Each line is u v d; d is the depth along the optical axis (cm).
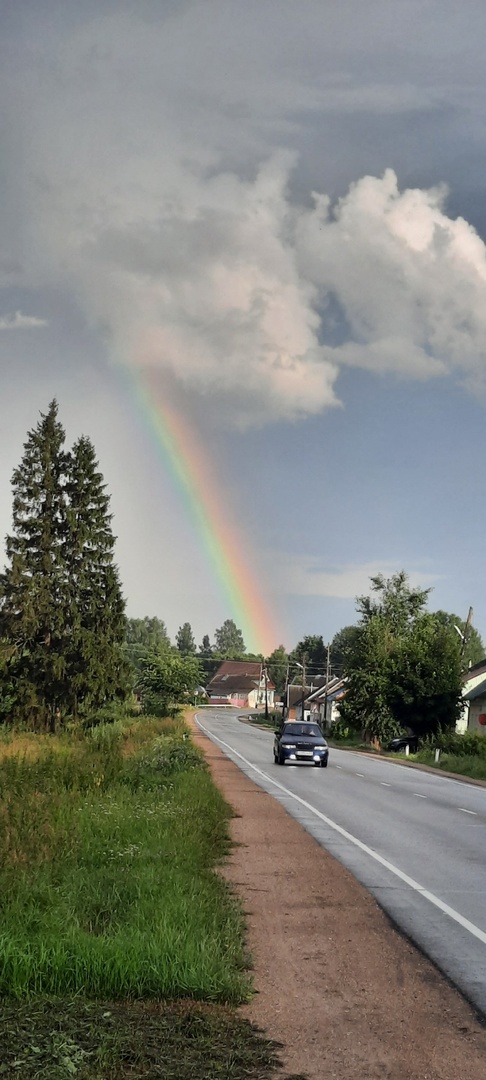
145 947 798
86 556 7206
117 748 3022
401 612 9400
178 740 4034
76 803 1650
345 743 7812
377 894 1224
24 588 6838
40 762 2252
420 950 939
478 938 995
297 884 1277
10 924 838
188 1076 583
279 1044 654
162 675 8662
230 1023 690
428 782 3653
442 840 1794
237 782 3041
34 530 7100
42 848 1165
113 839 1380
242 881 1285
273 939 967
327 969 860
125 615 7344
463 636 6391
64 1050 596
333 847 1645
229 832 1781
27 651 6806
